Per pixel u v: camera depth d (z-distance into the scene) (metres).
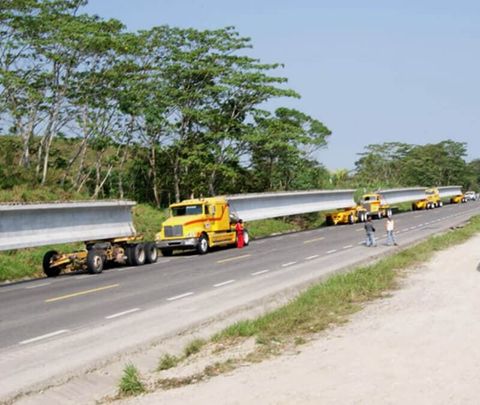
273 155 55.78
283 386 8.64
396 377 8.59
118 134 43.47
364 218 56.50
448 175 126.38
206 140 49.22
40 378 10.03
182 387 9.34
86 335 13.02
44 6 36.84
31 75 37.41
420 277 19.09
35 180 37.28
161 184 50.91
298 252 29.89
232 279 20.98
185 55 46.56
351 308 14.45
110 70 39.31
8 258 25.69
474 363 9.03
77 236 26.44
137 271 24.94
